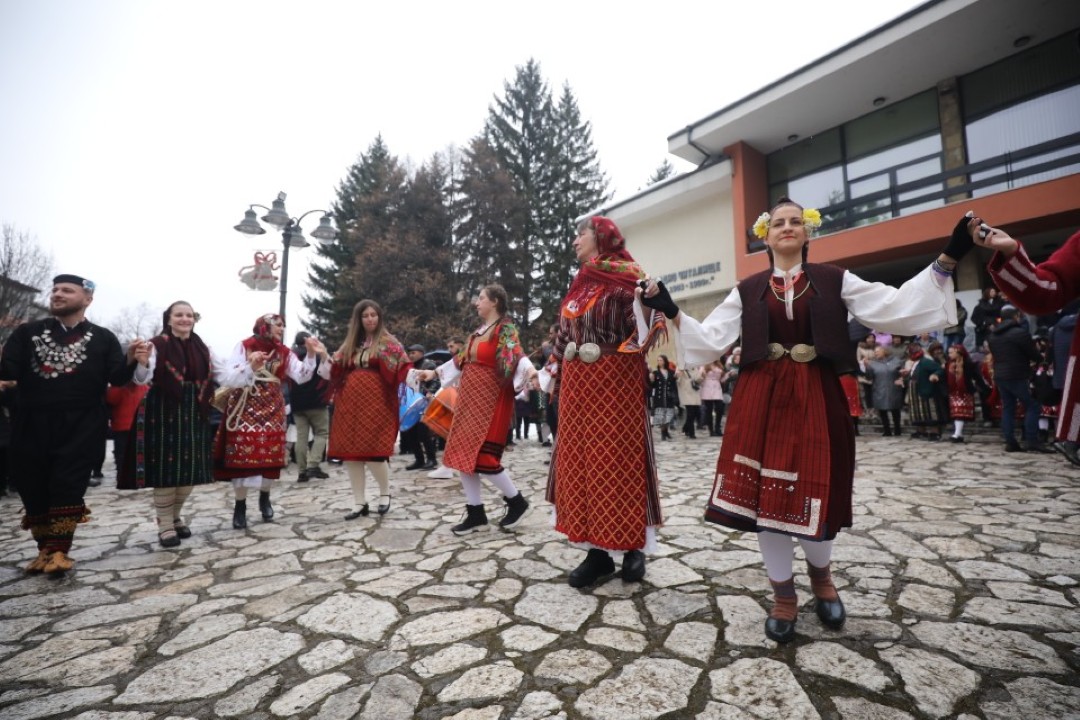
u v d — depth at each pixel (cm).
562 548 317
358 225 2861
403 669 183
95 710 165
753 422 193
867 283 191
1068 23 948
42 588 281
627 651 188
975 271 1014
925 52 1023
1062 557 271
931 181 1028
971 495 410
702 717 148
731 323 209
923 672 167
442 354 916
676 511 398
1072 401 140
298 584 274
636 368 253
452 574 278
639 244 1582
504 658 187
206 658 197
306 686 175
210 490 586
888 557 276
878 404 855
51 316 334
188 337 380
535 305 2944
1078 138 881
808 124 1255
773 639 190
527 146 3200
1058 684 159
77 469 316
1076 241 146
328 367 436
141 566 317
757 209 1330
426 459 773
